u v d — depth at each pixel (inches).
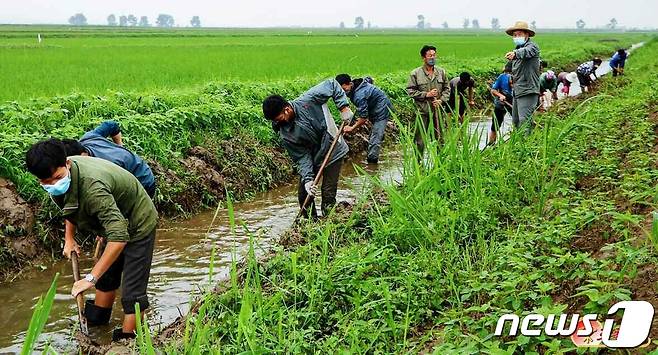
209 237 311.3
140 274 203.0
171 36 2411.4
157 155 361.1
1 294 248.1
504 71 454.6
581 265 171.2
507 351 132.1
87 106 384.8
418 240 219.6
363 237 247.8
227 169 394.9
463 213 236.1
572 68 1363.2
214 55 1092.5
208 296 175.9
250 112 456.8
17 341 211.3
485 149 303.1
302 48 1508.4
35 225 284.4
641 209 220.5
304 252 224.2
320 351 162.4
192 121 408.8
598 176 282.0
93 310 219.8
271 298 182.7
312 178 291.0
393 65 987.9
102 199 179.8
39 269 272.5
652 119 423.5
